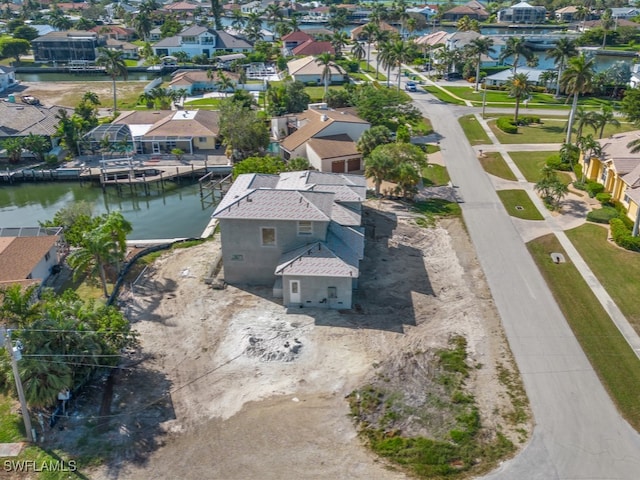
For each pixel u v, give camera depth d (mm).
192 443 32906
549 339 42594
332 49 160250
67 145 87312
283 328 43156
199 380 38000
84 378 36156
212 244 58312
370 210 64438
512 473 30969
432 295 48125
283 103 104125
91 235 47156
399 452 32125
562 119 102250
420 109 108375
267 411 35219
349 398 36156
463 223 62062
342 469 31125
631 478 30875
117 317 38188
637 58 157625
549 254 55312
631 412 35531
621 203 63625
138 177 79562
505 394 36812
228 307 46281
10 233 54875
